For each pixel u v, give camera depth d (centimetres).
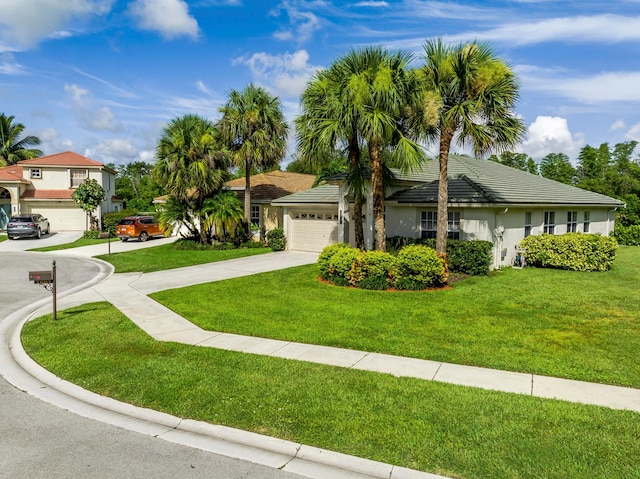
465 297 1102
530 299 1071
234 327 865
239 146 2364
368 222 1770
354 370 631
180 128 2264
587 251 1528
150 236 2867
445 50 1227
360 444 441
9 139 4544
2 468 415
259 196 2636
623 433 446
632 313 935
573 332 802
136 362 678
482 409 504
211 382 595
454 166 1952
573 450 417
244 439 464
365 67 1232
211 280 1437
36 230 2823
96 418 520
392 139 1319
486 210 1522
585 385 573
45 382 628
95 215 3247
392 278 1230
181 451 447
